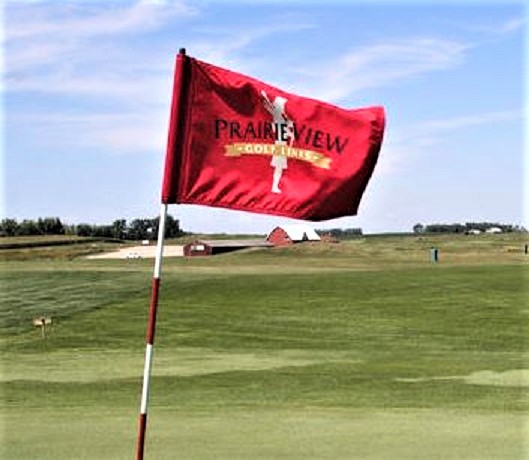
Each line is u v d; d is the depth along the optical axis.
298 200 7.16
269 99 7.09
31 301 39.47
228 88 7.05
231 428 10.09
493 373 17.73
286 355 23.92
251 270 59.16
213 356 23.66
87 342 27.80
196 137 7.05
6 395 14.06
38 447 8.80
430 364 20.23
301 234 124.31
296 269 60.38
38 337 29.00
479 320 33.50
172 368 19.83
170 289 44.25
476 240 124.94
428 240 126.94
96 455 8.44
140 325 32.28
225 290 43.75
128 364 21.14
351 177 7.21
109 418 10.88
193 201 7.09
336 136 7.18
